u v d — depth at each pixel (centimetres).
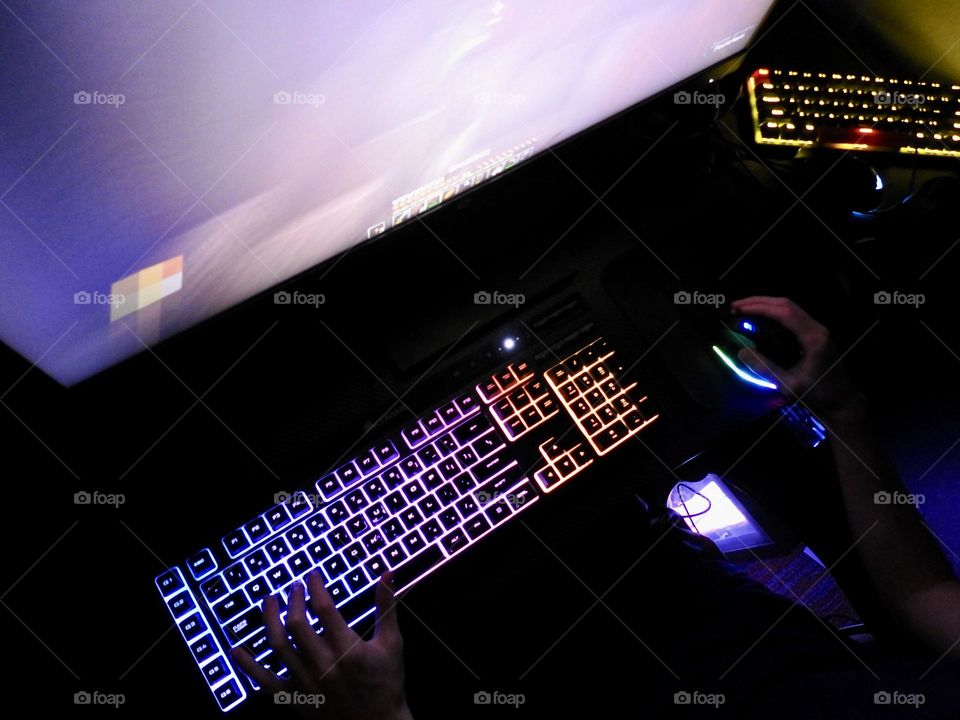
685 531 115
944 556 92
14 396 90
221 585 84
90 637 82
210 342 97
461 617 88
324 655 77
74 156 56
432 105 74
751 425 100
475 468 92
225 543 86
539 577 105
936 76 127
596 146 115
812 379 99
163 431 93
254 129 63
